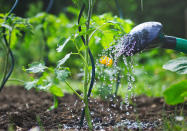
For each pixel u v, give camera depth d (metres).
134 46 1.51
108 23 1.56
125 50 1.51
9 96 2.30
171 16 7.17
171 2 7.22
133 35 1.52
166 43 1.54
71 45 1.67
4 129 1.55
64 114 1.72
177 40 1.54
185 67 1.60
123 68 1.57
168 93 1.69
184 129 1.49
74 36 1.51
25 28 1.70
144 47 1.51
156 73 2.89
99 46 1.73
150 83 2.61
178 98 1.70
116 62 1.54
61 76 1.47
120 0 3.51
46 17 2.21
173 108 1.89
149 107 1.95
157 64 3.04
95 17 1.64
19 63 2.92
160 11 7.08
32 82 1.58
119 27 1.54
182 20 7.21
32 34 1.73
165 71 2.93
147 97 2.17
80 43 1.66
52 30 2.32
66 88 2.21
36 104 2.00
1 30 1.67
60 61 1.48
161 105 1.98
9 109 1.93
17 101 2.14
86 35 1.53
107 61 1.57
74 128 1.55
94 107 1.80
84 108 1.53
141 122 1.62
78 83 2.40
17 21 1.67
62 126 1.57
